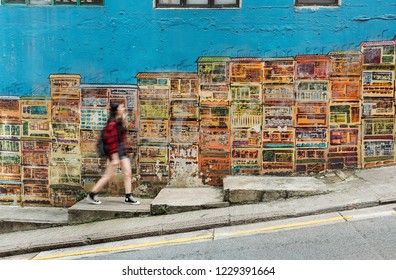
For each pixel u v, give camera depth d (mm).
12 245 7070
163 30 8227
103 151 7707
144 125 8359
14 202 8742
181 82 8258
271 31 8117
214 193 7969
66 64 8422
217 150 8312
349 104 8180
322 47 8109
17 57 8500
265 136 8242
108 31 8312
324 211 6863
